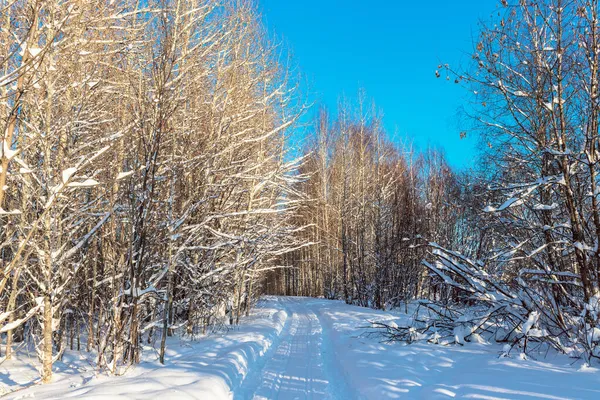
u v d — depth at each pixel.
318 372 7.85
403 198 21.67
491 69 7.82
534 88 7.70
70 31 5.47
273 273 38.53
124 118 7.30
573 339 7.09
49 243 6.11
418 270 20.62
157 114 7.29
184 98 8.49
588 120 7.30
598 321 6.74
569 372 5.68
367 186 24.67
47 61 5.37
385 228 21.98
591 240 7.61
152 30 8.20
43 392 5.29
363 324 13.91
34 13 4.09
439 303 10.04
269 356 9.51
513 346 7.62
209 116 10.29
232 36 11.66
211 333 12.04
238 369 7.19
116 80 7.70
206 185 9.69
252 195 12.85
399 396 5.52
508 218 8.95
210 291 11.68
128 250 7.10
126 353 7.24
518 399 4.59
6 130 4.02
